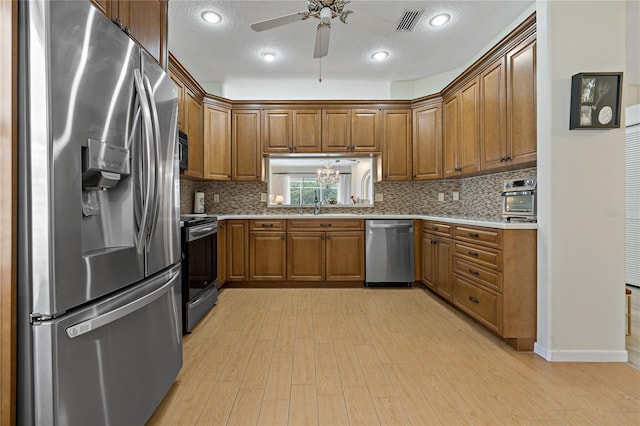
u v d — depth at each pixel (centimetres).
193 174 361
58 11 96
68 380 99
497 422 150
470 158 333
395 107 420
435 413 156
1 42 92
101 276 112
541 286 218
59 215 96
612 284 209
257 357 215
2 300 94
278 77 422
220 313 304
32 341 94
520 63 253
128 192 132
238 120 420
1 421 94
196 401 166
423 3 269
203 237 293
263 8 276
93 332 109
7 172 93
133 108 132
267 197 454
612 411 158
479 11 280
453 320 285
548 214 212
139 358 135
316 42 256
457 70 397
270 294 370
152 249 145
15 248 94
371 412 157
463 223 283
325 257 397
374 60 373
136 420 132
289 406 162
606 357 209
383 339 244
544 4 213
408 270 395
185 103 337
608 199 209
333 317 293
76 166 103
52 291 94
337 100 416
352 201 460
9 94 93
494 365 204
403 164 420
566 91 209
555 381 185
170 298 165
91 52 109
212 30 310
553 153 210
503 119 276
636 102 426
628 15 280
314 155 441
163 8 188
